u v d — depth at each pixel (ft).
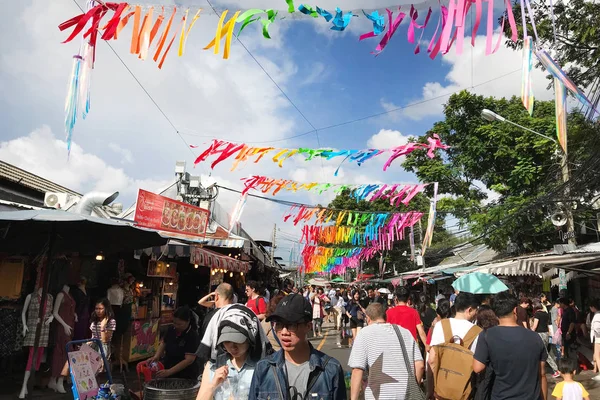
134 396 16.44
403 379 12.28
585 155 30.19
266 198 36.73
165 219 29.30
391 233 37.73
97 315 23.54
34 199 42.98
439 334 14.34
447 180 55.62
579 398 15.60
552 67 12.96
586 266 36.63
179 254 31.76
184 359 15.23
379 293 49.19
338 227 39.75
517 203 44.96
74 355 16.16
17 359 26.55
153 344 32.45
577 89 13.25
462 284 26.91
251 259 65.92
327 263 66.03
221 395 9.55
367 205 79.97
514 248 51.93
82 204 26.25
